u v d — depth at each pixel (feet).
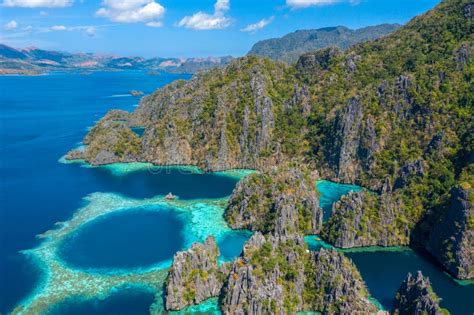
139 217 503.20
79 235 453.99
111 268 385.91
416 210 451.94
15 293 347.56
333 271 327.06
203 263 345.51
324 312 314.35
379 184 576.61
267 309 297.74
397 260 396.78
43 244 433.48
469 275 361.71
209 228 473.67
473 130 506.07
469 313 318.45
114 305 330.75
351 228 423.64
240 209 481.87
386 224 431.02
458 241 370.12
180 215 509.76
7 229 467.93
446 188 463.01
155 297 341.21
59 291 349.82
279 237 353.31
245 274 311.68
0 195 574.15
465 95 565.53
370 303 305.53
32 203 545.85
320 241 439.22
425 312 286.25
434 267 384.06
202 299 333.42
